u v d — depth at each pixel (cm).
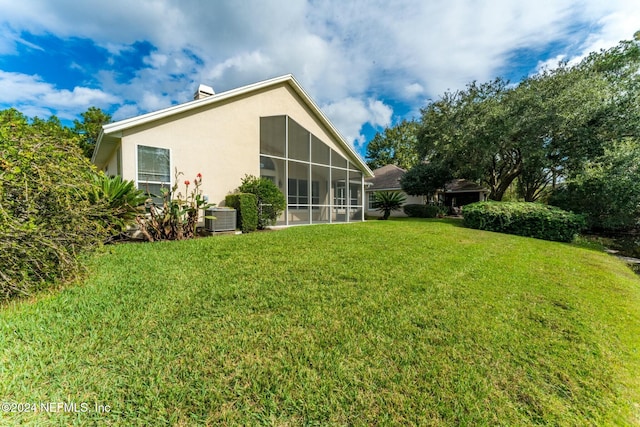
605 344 270
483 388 200
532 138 1426
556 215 1064
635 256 902
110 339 237
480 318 309
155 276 401
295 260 509
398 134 3672
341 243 681
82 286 354
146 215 684
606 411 187
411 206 2048
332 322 285
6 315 270
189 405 173
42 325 254
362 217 1572
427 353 239
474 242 830
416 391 194
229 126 981
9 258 295
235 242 664
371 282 409
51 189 335
